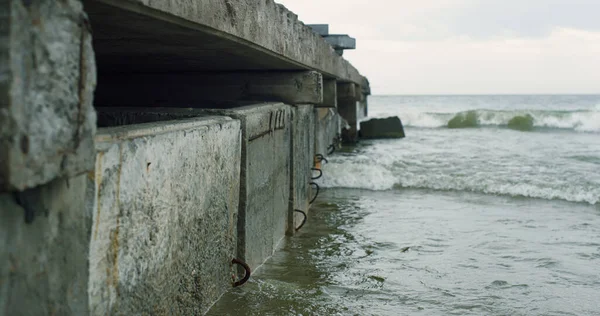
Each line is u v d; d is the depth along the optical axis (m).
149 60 5.65
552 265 5.55
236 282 4.07
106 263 2.17
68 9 1.80
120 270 2.29
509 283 4.96
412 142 20.88
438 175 11.25
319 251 5.82
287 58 5.61
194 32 3.53
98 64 6.08
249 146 4.35
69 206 1.92
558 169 12.49
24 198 1.69
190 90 7.07
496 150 17.55
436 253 5.91
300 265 5.26
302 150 7.29
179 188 2.92
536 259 5.76
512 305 4.42
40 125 1.66
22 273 1.70
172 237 2.85
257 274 4.72
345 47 12.84
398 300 4.45
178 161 2.88
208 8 3.36
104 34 3.68
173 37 3.82
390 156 15.20
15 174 1.54
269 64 6.25
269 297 4.18
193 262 3.22
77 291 1.98
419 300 4.47
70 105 1.82
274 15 5.04
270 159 5.25
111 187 2.18
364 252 5.88
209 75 7.01
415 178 10.99
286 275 4.88
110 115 4.52
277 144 5.61
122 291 2.31
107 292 2.18
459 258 5.75
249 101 6.86
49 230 1.82
